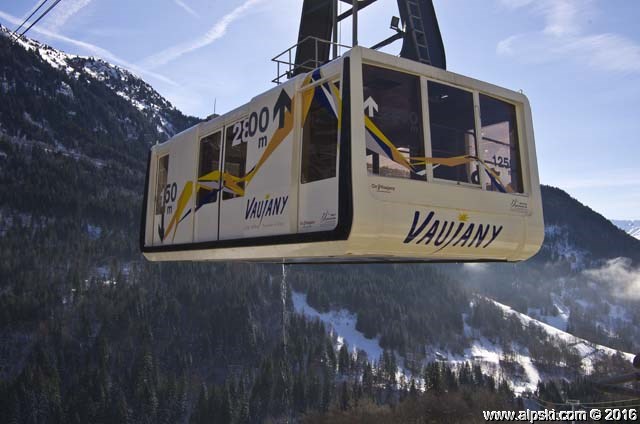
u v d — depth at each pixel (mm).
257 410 125562
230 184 8117
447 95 6633
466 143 6730
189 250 9156
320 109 6324
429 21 10227
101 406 114125
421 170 6215
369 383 147375
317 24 10805
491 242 6859
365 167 5715
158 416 118625
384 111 6020
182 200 9641
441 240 6305
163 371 140250
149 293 175625
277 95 7098
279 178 6883
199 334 159000
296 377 140875
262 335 164250
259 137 7438
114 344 144625
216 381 141875
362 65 5914
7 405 108812
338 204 5691
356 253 5965
